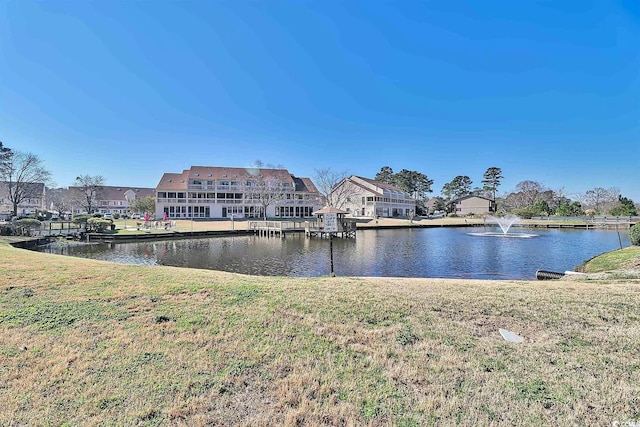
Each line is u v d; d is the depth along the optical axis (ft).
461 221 164.14
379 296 18.16
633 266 34.99
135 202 194.70
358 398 8.95
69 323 13.74
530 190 237.45
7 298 16.57
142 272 23.88
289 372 10.27
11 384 9.39
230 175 171.53
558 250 66.64
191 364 10.64
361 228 121.29
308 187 189.98
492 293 19.13
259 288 19.65
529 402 8.79
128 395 8.98
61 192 240.32
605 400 8.86
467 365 10.71
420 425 7.88
